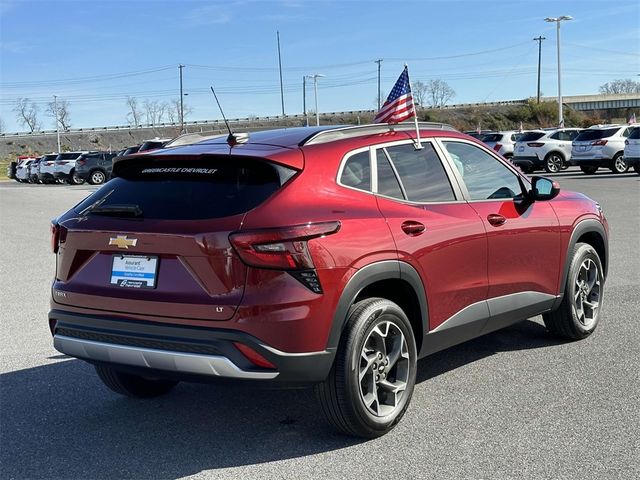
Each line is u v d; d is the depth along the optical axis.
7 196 27.88
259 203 3.71
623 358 5.40
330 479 3.61
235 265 3.60
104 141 123.44
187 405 4.80
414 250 4.22
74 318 4.03
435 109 108.06
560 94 50.06
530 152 28.20
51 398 4.99
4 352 6.14
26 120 140.25
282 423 4.42
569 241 5.64
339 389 3.85
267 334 3.58
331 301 3.73
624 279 8.19
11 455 4.04
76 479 3.73
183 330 3.66
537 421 4.25
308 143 4.11
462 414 4.40
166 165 4.09
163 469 3.82
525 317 5.39
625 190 18.92
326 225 3.75
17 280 9.59
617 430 4.07
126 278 3.87
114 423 4.50
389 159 4.43
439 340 4.56
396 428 4.23
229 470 3.77
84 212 4.15
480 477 3.56
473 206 4.84
